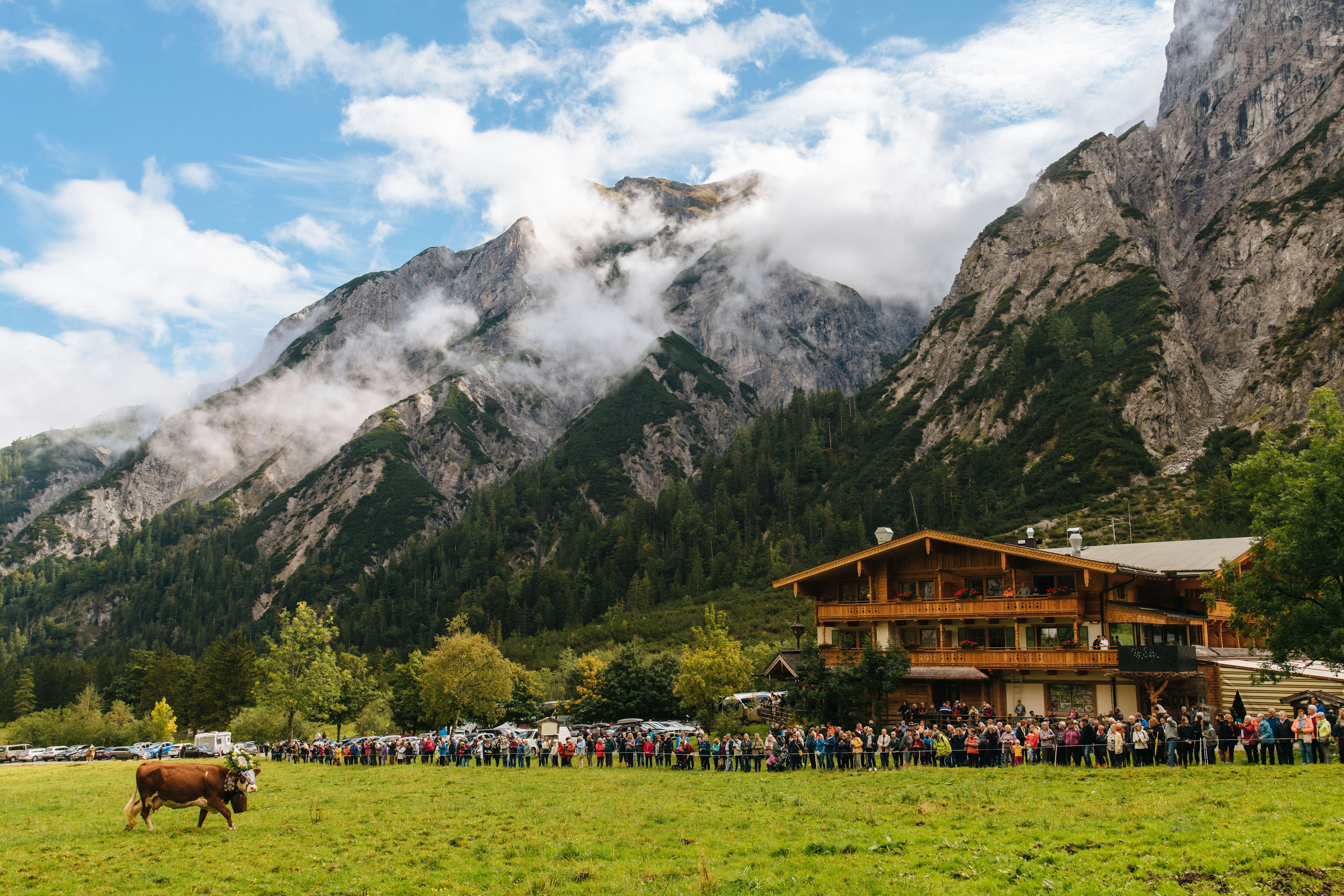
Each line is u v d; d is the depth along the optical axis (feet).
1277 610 128.57
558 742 167.32
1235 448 622.95
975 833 76.74
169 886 69.05
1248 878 60.03
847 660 204.13
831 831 81.20
